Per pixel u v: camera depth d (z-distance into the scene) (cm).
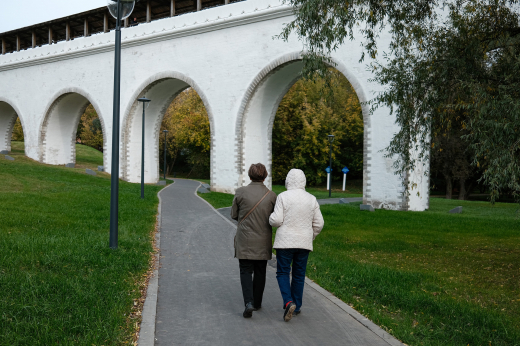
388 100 896
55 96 3253
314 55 916
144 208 1430
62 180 2212
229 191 2509
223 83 2512
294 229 449
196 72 2609
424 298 535
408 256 889
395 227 1338
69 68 3173
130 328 397
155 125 3038
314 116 4219
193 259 748
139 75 2831
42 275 532
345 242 1030
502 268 782
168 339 386
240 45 2439
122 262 646
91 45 3016
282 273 450
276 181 4641
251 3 2373
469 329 441
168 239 936
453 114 795
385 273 673
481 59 805
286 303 433
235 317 453
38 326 377
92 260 628
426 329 428
